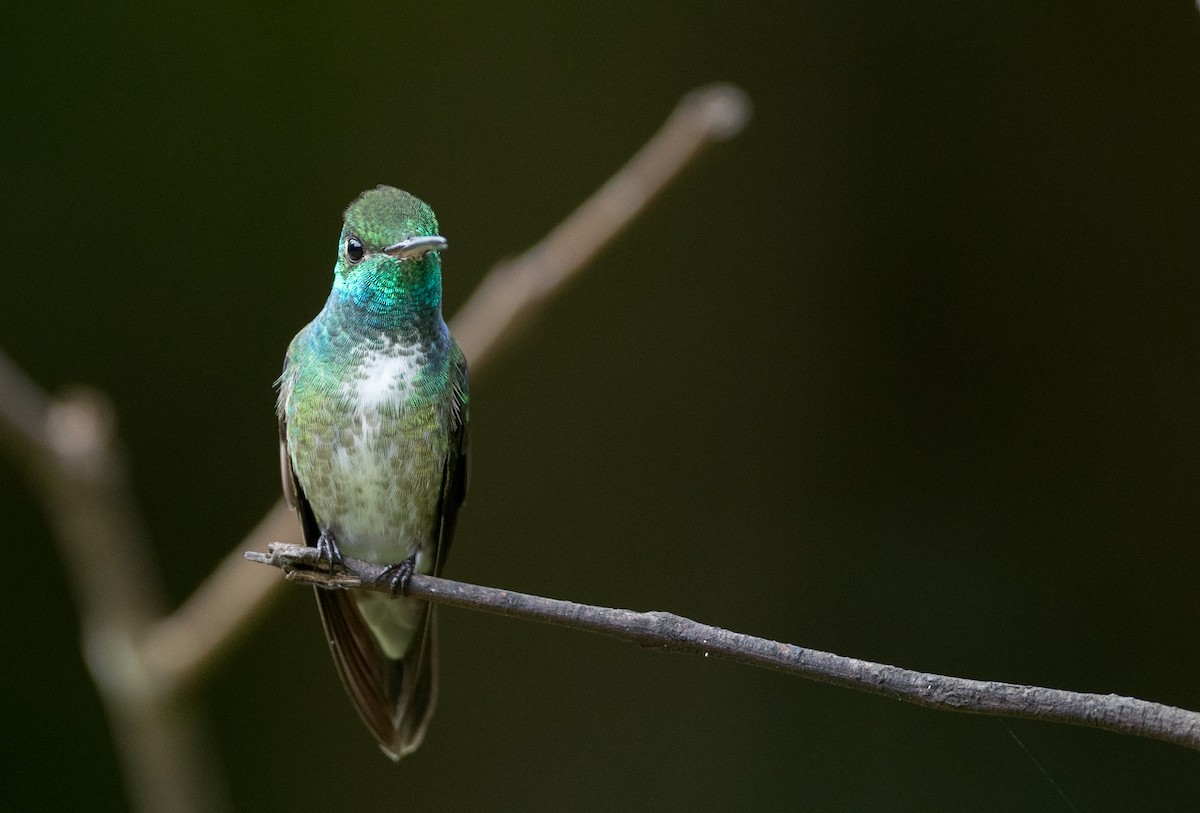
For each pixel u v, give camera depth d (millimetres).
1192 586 10547
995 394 11234
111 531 6914
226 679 10945
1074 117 11188
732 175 11711
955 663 10828
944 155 11461
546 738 11180
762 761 10883
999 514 11062
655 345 11727
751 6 11688
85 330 11062
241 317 11352
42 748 10438
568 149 11680
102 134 11203
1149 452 10852
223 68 11453
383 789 11039
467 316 7688
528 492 11594
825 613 11180
